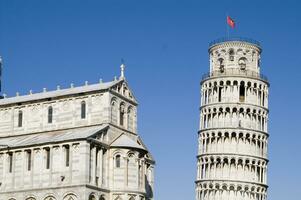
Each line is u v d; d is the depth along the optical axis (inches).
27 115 5339.6
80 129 5064.0
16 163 4881.9
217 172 6894.7
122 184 4857.3
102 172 4803.2
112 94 5078.7
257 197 6850.4
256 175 6904.5
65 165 4690.0
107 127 4950.8
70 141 4685.0
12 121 5393.7
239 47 7253.9
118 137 5059.1
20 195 4790.8
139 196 4904.0
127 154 4913.9
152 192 5546.3
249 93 7091.5
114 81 5191.9
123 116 5221.5
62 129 5147.6
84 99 5113.2
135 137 5349.4
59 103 5211.6
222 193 6801.2
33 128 5275.6
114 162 4891.7
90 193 4611.2
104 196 4781.0
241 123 6983.3
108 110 4997.5
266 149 7066.9
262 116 7101.4
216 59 7322.8
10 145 4945.9
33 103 5324.8
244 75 7096.5
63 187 4640.8
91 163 4697.3
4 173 4901.6
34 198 4741.6
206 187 6894.7
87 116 5064.0
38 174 4773.6
